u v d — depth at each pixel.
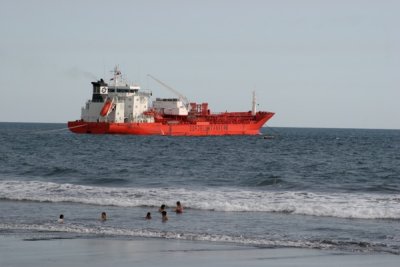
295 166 187.88
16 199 99.38
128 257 58.91
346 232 73.50
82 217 82.88
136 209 91.31
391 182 140.75
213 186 127.19
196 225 77.75
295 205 93.50
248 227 76.50
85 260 57.41
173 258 58.69
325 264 56.78
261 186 128.75
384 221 81.88
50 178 141.62
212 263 56.88
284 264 56.75
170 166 181.50
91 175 149.00
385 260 58.50
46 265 55.25
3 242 64.94
